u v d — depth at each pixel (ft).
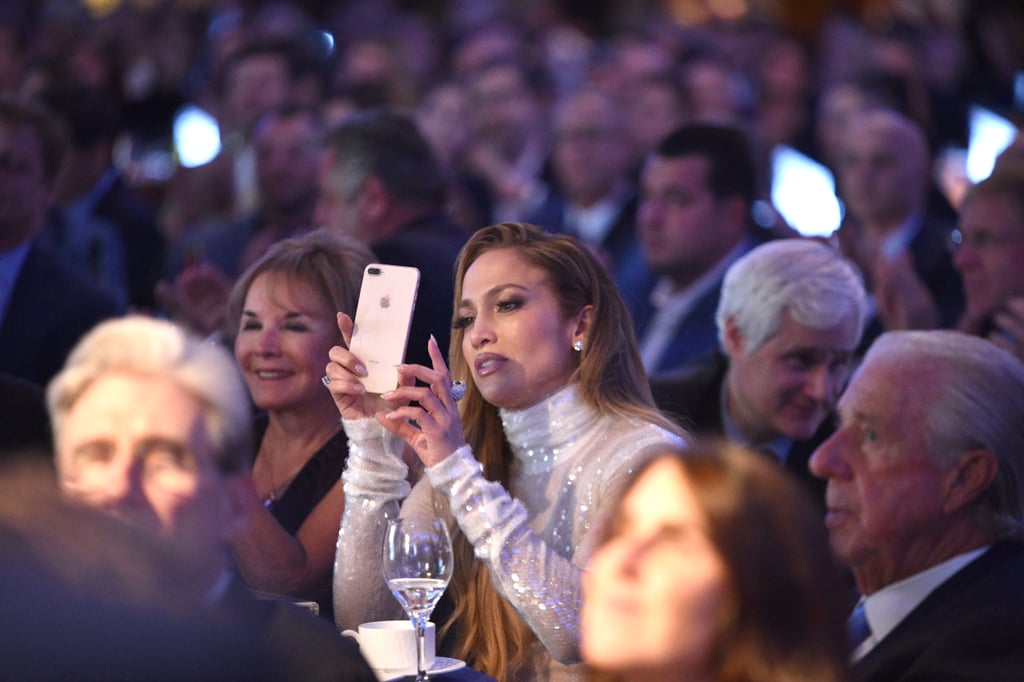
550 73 103.96
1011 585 26.68
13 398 33.83
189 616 12.34
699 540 15.75
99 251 61.31
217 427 18.19
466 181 81.61
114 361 18.30
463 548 30.68
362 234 47.39
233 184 74.74
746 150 54.08
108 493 17.46
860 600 29.68
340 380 29.35
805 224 80.94
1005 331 41.47
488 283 29.86
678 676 15.56
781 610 15.52
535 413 29.94
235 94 81.30
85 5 118.83
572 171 74.64
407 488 30.19
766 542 15.64
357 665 19.29
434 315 41.98
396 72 92.12
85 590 11.92
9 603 11.50
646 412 29.94
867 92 81.35
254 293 34.45
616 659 15.69
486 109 85.30
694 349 53.88
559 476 29.73
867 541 28.30
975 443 27.45
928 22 114.11
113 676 11.51
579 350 30.07
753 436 38.50
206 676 12.01
